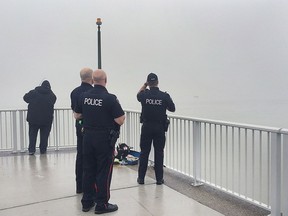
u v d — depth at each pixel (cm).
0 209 371
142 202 389
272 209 323
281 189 319
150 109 438
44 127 688
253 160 353
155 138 449
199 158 447
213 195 412
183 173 485
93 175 363
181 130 489
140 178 463
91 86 402
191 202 386
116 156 595
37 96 672
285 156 310
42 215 353
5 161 623
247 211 354
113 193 424
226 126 395
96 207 353
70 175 521
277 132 312
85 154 356
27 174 527
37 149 741
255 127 339
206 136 439
